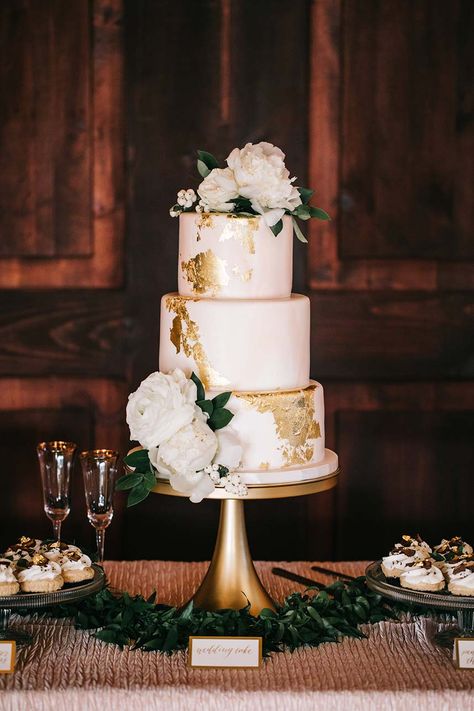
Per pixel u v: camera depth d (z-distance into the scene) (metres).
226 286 2.09
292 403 2.05
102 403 3.54
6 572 1.90
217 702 1.74
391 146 3.47
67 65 3.44
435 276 3.51
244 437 2.01
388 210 3.49
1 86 3.44
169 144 3.46
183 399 1.93
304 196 2.16
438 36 3.45
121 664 1.85
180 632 1.93
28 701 1.74
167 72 3.45
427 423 3.57
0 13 3.42
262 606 2.07
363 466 3.58
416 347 3.54
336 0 3.44
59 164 3.46
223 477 1.93
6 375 3.52
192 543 3.60
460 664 1.85
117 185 3.47
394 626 2.05
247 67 3.45
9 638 1.95
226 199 2.07
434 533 3.61
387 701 1.75
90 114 3.45
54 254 3.49
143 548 3.60
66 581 1.99
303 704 1.74
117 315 3.51
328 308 3.52
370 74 3.46
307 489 2.01
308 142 3.47
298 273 3.51
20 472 3.55
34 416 3.53
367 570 2.10
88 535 3.58
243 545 2.11
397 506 3.60
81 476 3.57
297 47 3.45
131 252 3.49
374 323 3.53
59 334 3.51
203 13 3.44
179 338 2.09
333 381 3.55
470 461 3.59
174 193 3.47
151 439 1.91
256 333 2.05
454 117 3.47
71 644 1.95
